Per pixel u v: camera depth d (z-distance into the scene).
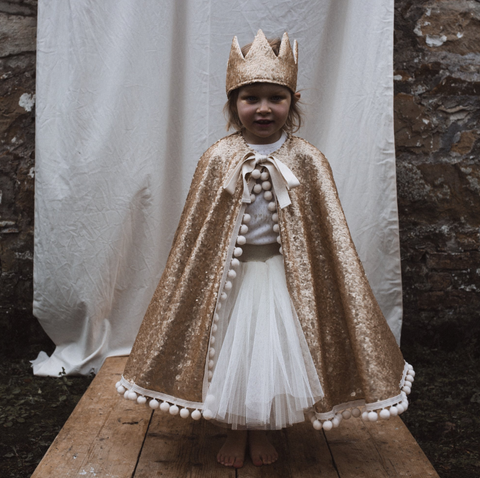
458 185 3.22
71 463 1.91
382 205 2.86
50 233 2.84
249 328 1.87
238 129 2.12
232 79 1.93
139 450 2.00
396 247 2.90
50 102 2.78
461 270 3.25
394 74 3.17
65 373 2.90
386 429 2.18
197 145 2.92
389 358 1.83
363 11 2.77
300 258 1.91
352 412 1.89
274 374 1.79
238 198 1.94
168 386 1.89
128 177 2.85
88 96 2.77
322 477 1.87
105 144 2.80
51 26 2.74
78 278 2.87
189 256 1.97
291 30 2.82
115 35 2.75
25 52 3.12
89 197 2.82
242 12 2.81
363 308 1.83
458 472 2.22
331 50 2.85
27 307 3.24
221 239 1.95
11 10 3.09
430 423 2.56
